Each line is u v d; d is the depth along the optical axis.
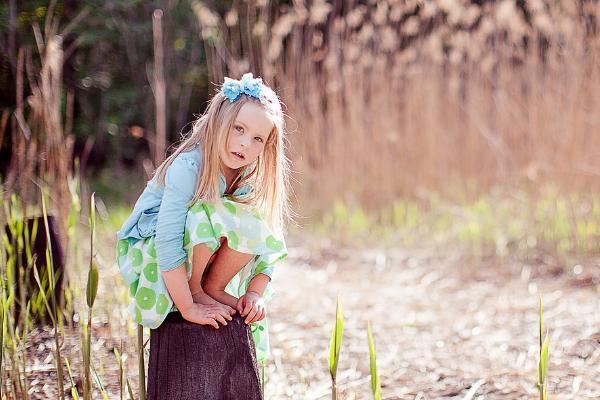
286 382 3.20
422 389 3.16
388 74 6.75
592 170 5.68
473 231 5.84
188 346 2.12
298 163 6.39
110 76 8.60
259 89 2.17
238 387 2.14
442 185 6.64
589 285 4.82
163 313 2.12
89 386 2.29
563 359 3.52
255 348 2.24
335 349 1.91
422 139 6.67
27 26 7.04
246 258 2.19
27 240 3.10
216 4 8.25
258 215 2.20
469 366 3.47
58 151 3.49
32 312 3.25
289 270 5.49
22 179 3.50
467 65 6.86
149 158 8.94
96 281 2.21
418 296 4.80
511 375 3.32
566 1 6.13
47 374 2.92
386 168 6.59
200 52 8.69
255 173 2.27
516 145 6.61
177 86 8.73
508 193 6.37
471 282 5.08
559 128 6.03
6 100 6.32
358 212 6.45
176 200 2.10
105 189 7.82
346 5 7.71
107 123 8.41
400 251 5.86
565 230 5.49
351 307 4.53
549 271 5.15
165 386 2.14
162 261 2.07
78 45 7.76
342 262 5.68
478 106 6.70
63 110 7.82
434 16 6.83
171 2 8.44
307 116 6.54
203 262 2.13
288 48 6.87
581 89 5.99
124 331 3.41
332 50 6.43
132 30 8.16
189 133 2.52
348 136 6.57
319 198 6.50
